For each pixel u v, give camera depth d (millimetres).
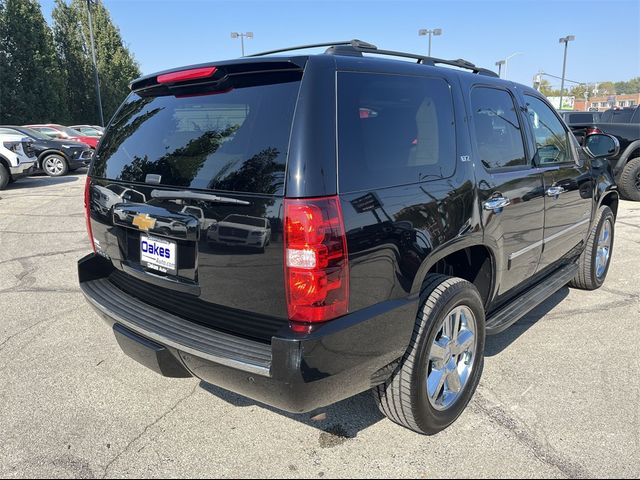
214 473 2463
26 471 2473
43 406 3033
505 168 3199
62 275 5605
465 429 2779
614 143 4434
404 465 2500
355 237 2096
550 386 3199
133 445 2674
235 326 2311
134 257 2758
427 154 2566
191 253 2379
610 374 3342
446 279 2699
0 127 15719
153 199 2496
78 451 2625
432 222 2484
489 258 3074
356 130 2199
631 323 4191
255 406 3039
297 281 2006
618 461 2488
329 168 2045
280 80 2197
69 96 38500
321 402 2137
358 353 2176
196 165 2340
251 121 2207
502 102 3346
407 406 2539
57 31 38156
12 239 7320
